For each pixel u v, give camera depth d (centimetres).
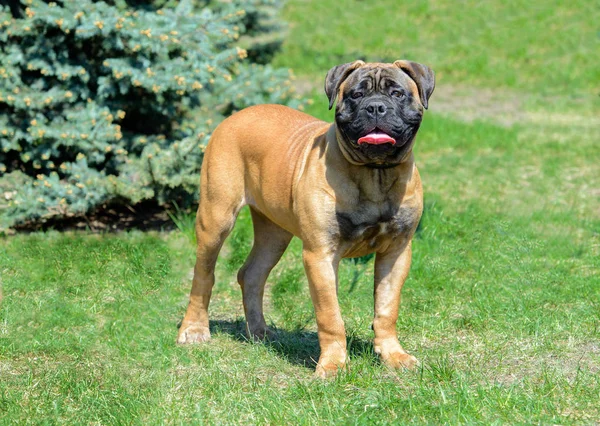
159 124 952
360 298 680
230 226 579
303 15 2269
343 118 478
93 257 773
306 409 451
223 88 943
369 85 480
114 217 938
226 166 568
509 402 452
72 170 855
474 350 557
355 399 462
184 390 493
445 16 2241
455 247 796
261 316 606
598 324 601
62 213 878
